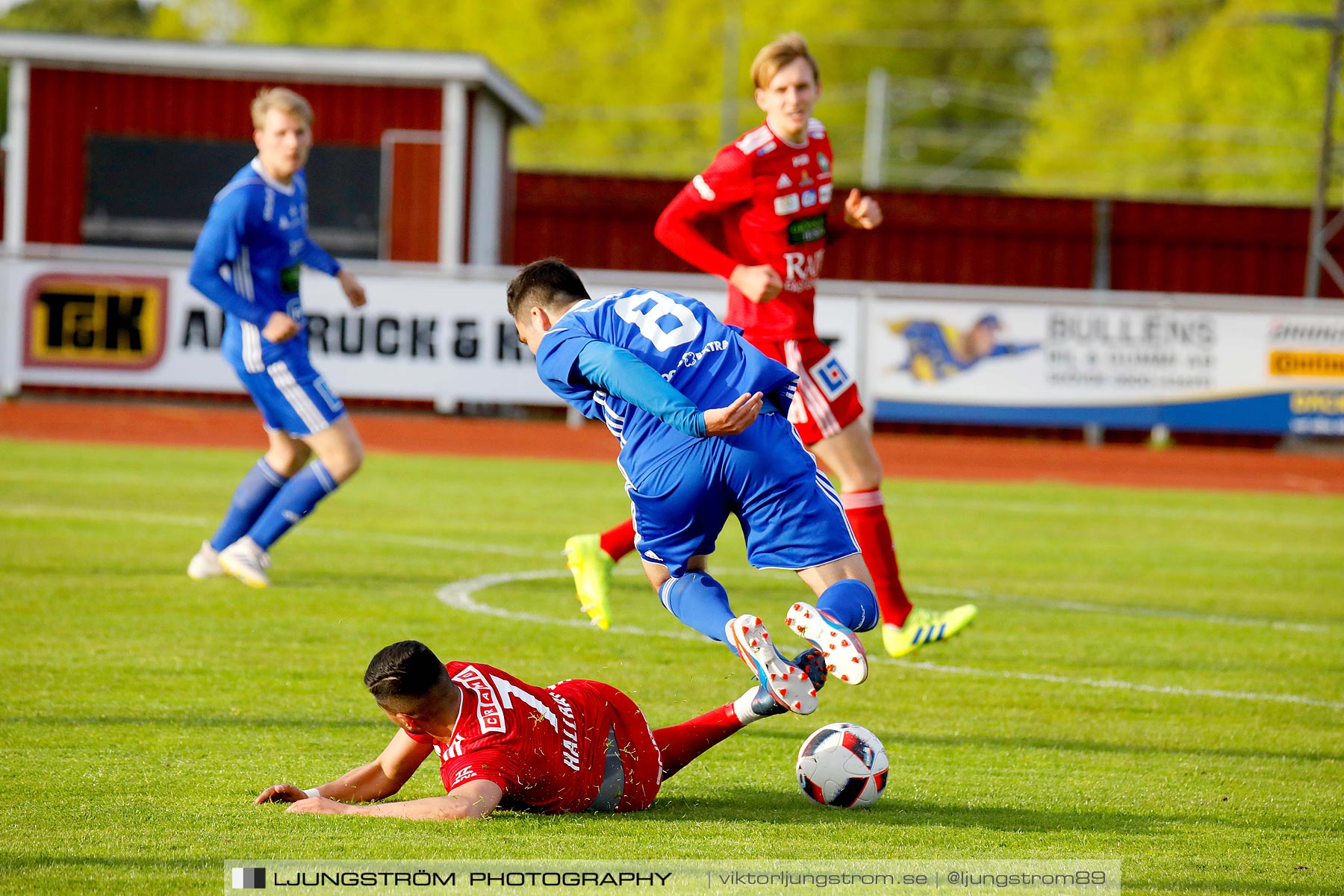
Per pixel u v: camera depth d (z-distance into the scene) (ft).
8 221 243.60
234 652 73.67
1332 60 267.59
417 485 153.38
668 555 52.06
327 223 248.73
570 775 46.37
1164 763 59.21
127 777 50.98
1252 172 585.22
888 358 217.36
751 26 645.51
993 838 46.65
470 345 215.51
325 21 643.04
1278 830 48.96
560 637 81.10
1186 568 117.80
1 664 69.00
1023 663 79.71
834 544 50.80
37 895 38.32
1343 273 275.18
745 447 49.78
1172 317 220.64
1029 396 219.41
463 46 646.74
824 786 50.49
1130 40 623.77
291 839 43.37
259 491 94.12
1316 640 89.25
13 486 137.28
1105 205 269.03
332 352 213.46
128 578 93.50
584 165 650.84
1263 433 227.81
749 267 65.57
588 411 52.49
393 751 48.01
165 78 243.40
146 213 245.65
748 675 73.05
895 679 74.95
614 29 654.53
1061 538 133.28
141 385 214.90
